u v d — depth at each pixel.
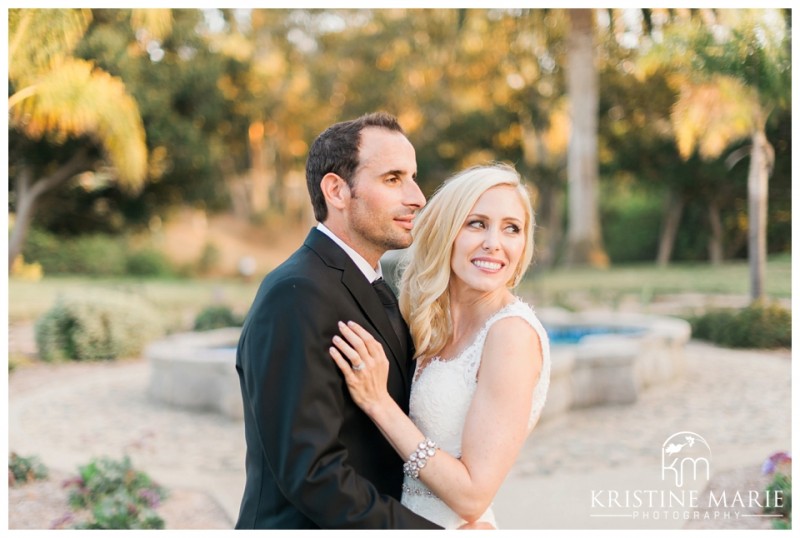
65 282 15.94
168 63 16.20
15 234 14.73
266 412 1.62
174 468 5.06
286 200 30.09
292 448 1.59
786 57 8.57
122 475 4.33
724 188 17.00
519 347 1.79
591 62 14.66
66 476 4.82
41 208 17.38
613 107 18.23
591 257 14.92
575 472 4.79
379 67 21.80
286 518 1.72
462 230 1.93
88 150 14.34
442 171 22.05
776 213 13.66
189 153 16.23
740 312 10.23
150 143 15.59
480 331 1.90
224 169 24.92
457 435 1.86
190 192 17.69
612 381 6.73
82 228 18.66
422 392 1.92
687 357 9.31
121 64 13.49
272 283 1.71
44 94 9.40
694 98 10.50
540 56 19.78
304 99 23.84
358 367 1.70
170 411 6.76
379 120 1.89
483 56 20.86
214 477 4.83
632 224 21.33
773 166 11.09
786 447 5.16
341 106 22.70
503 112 20.89
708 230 19.39
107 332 9.66
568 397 6.38
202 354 6.96
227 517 4.09
